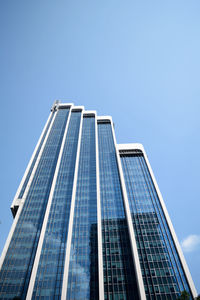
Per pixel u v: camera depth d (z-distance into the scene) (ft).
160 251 211.20
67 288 179.42
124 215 257.75
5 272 192.75
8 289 179.63
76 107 528.22
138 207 265.95
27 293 173.06
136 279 187.52
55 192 282.97
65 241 219.61
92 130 445.78
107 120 491.72
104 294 181.88
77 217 249.34
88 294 176.04
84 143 398.83
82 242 220.02
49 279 185.98
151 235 229.25
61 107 529.86
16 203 268.62
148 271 193.06
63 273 190.70
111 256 211.82
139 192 289.94
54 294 174.81
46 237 223.10
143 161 356.59
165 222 244.42
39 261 200.13
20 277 189.26
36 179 307.58
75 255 207.21
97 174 314.35
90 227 236.63
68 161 342.44
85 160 350.23
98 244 212.64
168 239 223.51
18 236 226.99
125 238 230.27
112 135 434.30
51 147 379.76
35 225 239.09
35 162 347.77
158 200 276.00
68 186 292.81
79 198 277.64
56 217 246.47
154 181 305.94
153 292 175.94
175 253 208.54
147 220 247.91
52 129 439.22
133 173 327.06
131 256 211.00
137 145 393.70
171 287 178.70
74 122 468.75
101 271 188.85
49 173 318.04
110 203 274.36
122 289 184.55
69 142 395.55
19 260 203.21
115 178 317.42
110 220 251.60
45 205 264.11
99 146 395.96
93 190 289.94
